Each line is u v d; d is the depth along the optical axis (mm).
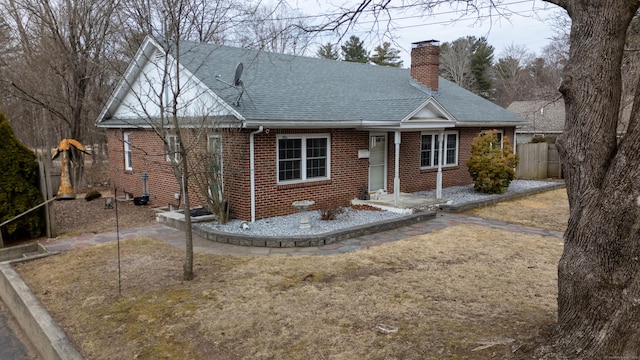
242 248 8914
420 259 7922
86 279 7086
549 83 27766
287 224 10617
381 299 5980
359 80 16516
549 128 28156
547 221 11414
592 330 3621
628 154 3385
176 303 5988
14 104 26094
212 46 13836
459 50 40125
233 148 10953
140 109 14820
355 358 4441
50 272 7496
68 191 16016
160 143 14078
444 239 9438
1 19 21047
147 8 8492
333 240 9281
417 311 5543
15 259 8711
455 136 17172
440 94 18438
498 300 5875
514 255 8156
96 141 29953
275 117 10539
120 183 16875
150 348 4793
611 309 3490
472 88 40438
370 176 14062
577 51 3938
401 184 15094
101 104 20672
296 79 14289
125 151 15023
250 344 4812
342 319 5363
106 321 5492
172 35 8008
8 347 5746
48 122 25625
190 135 10102
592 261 3615
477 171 15531
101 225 11406
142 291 6480
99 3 19438
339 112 12422
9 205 9641
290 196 11695
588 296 3650
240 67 10773
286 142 11570
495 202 14180
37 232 10070
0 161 9617
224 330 5152
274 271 7316
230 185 11227
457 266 7473
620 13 3678
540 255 8156
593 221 3615
